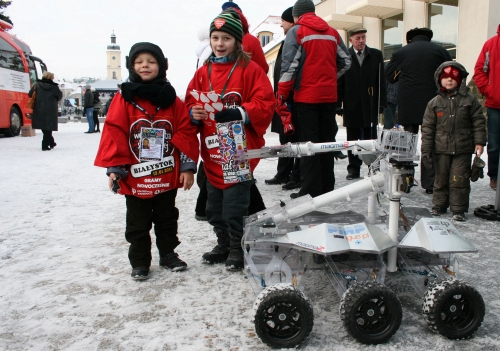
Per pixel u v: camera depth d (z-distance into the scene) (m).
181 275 3.04
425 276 2.49
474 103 4.11
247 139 2.97
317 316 2.43
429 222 2.39
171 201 3.09
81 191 5.88
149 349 2.14
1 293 2.76
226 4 3.89
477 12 11.89
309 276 2.96
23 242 3.75
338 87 6.57
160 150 2.92
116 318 2.44
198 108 2.86
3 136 15.94
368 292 2.12
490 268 3.03
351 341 2.18
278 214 2.52
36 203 5.18
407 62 5.23
